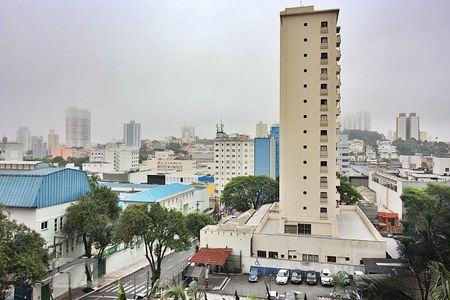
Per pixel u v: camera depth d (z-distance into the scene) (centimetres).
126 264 6438
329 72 5819
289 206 5944
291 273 5272
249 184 10212
